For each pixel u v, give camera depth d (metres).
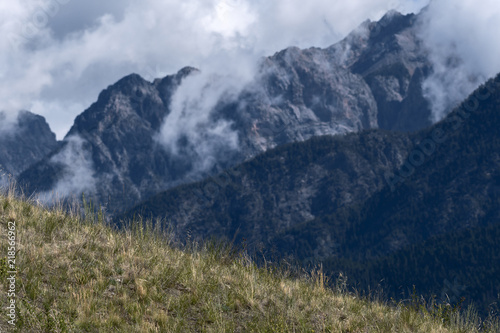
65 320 5.65
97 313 6.00
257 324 6.66
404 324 7.68
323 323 7.06
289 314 7.20
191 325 6.37
